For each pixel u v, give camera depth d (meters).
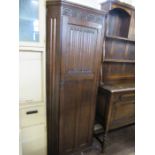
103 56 1.95
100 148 2.02
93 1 1.92
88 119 1.83
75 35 1.46
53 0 1.31
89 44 1.58
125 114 2.03
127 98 1.95
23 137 1.47
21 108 1.41
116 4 1.84
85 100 1.73
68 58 1.48
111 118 1.91
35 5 1.33
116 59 2.18
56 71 1.46
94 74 1.71
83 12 1.45
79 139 1.84
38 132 1.56
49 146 1.70
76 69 1.56
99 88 1.96
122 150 2.01
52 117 1.60
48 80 1.51
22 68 1.37
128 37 2.09
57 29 1.37
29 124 1.49
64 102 1.57
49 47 1.42
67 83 1.54
